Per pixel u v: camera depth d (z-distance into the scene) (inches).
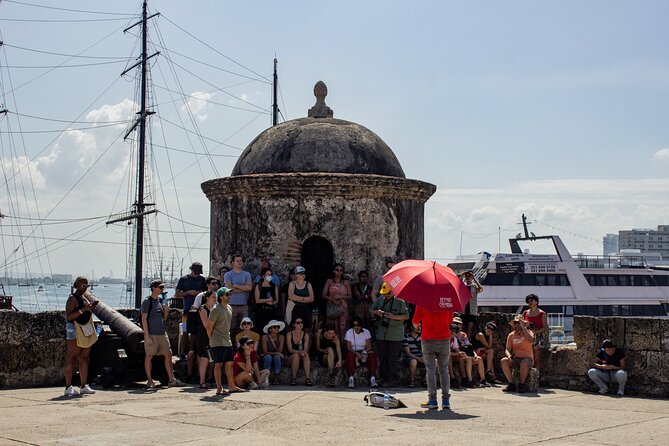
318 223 507.5
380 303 461.7
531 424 323.9
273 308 483.5
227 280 476.4
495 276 1491.1
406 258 529.7
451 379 473.1
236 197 523.2
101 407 357.4
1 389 442.6
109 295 5782.5
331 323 478.9
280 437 284.4
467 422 326.6
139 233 1771.7
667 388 436.8
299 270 472.4
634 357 449.1
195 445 266.5
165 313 452.4
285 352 471.2
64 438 278.4
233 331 473.4
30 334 458.3
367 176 506.0
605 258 1710.1
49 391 427.5
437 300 361.1
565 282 1542.8
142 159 1781.5
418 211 546.3
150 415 332.5
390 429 304.7
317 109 576.4
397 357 462.3
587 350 467.5
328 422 318.7
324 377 465.4
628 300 1612.9
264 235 511.8
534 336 474.9
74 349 410.0
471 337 513.3
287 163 521.7
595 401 411.8
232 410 349.1
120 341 448.8
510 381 458.3
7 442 271.0
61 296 4003.4
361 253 510.0
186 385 452.8
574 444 278.8
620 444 279.9
